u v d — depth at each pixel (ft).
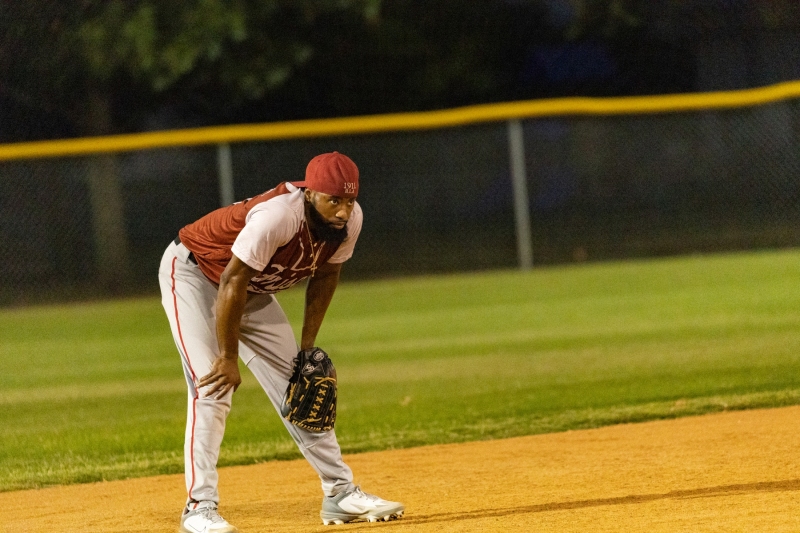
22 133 212.23
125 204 183.32
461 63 224.94
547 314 131.85
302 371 49.03
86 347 128.06
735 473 56.39
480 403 83.82
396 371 100.89
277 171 179.83
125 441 76.38
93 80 209.67
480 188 184.24
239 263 43.62
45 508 58.54
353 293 164.55
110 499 60.03
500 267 184.03
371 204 184.24
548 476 59.16
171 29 202.69
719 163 185.57
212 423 47.44
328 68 221.05
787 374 86.22
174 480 64.23
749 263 164.45
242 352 49.93
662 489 53.83
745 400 77.71
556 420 75.87
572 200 185.06
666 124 186.19
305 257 46.06
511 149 179.11
